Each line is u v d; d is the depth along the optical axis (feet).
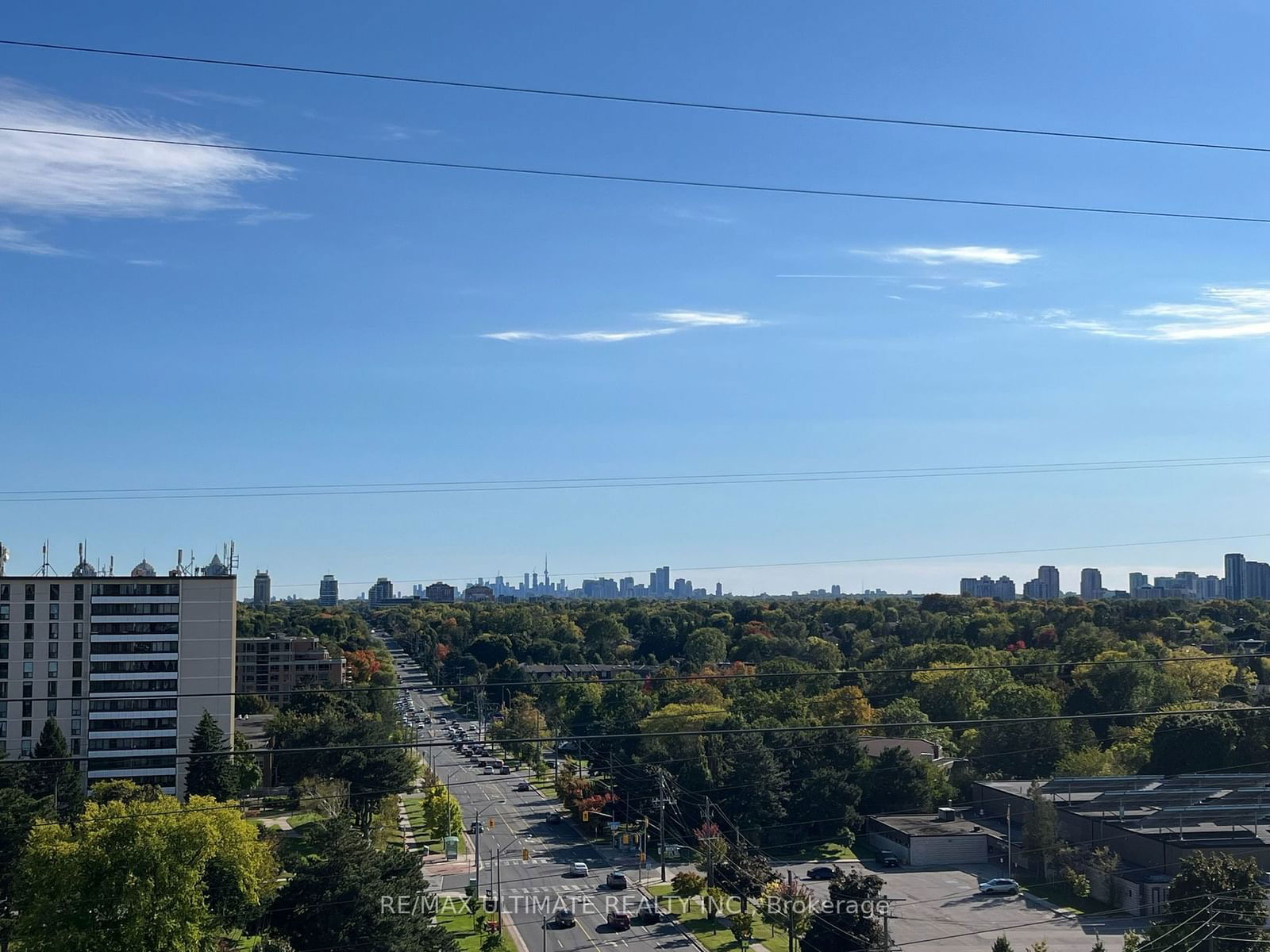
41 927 213.46
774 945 261.24
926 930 255.91
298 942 211.00
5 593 441.27
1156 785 316.81
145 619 451.94
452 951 217.36
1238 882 210.59
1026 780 384.27
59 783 359.25
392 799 397.80
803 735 375.45
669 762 369.50
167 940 215.72
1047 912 272.10
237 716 629.10
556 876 331.16
